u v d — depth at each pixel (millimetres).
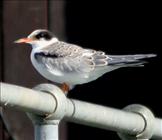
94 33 13477
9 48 13500
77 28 13508
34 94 5961
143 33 13531
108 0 13547
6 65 13508
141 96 13602
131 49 13508
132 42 13531
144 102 13617
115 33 13531
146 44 13547
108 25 13523
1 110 9234
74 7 13531
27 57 13414
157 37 13531
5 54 13500
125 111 6988
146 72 13648
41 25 13531
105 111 6668
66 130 13391
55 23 13531
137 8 13578
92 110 6547
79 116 6453
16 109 5938
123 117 6879
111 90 13547
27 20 13531
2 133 10859
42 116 6176
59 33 13523
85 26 13508
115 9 13547
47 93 6164
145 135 7207
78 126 13406
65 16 13531
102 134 13500
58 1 13555
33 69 13383
